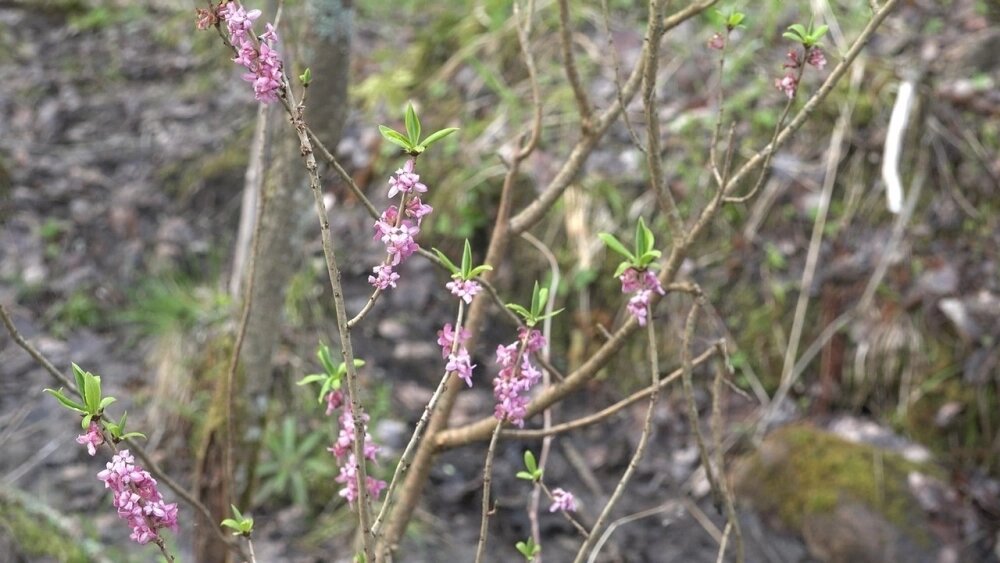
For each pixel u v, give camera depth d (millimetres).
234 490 852
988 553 1125
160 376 1254
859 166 1358
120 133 1688
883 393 1257
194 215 1532
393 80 1608
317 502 1173
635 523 1177
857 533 1132
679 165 1383
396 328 1359
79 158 1631
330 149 836
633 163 1398
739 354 1307
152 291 1401
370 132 1541
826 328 1293
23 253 1459
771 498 1188
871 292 1292
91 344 1342
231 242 1489
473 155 1458
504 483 1206
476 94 1547
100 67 1843
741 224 1354
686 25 1535
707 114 1419
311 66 801
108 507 1113
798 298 1312
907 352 1255
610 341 611
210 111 1710
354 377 463
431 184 1456
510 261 1392
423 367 1325
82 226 1506
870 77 1414
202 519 894
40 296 1405
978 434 1216
